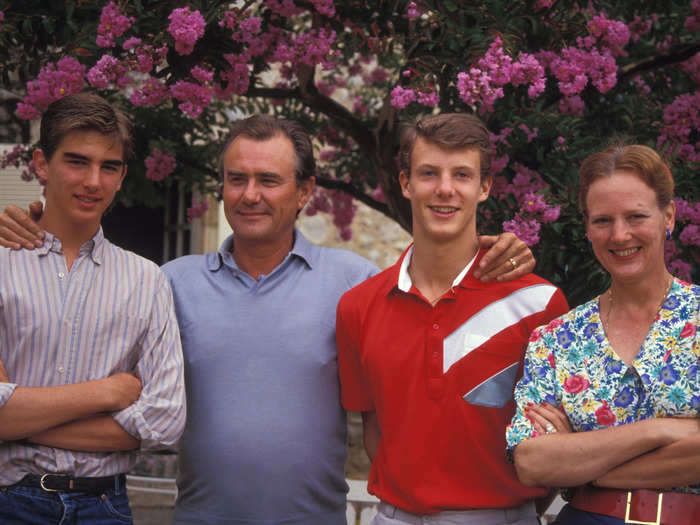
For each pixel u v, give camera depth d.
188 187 5.62
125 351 2.30
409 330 2.33
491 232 3.86
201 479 2.49
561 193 3.72
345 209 6.32
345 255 2.73
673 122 4.04
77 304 2.26
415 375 2.29
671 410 1.91
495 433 2.24
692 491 1.89
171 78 3.70
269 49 4.08
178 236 7.29
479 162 2.29
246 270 2.63
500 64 3.45
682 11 4.50
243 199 2.51
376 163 4.87
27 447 2.18
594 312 2.09
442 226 2.27
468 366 2.25
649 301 2.02
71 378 2.23
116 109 2.35
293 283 2.61
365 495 3.70
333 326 2.57
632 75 4.57
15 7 3.65
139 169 5.21
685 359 1.92
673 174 3.68
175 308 2.61
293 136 2.60
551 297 2.30
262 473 2.44
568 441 1.96
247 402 2.48
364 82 6.27
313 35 3.94
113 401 2.21
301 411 2.49
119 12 3.49
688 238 3.62
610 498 1.95
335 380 2.57
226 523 2.45
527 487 2.24
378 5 3.92
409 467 2.25
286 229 2.60
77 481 2.19
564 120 3.97
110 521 2.22
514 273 2.31
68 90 3.50
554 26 3.86
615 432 1.91
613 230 1.99
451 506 2.20
